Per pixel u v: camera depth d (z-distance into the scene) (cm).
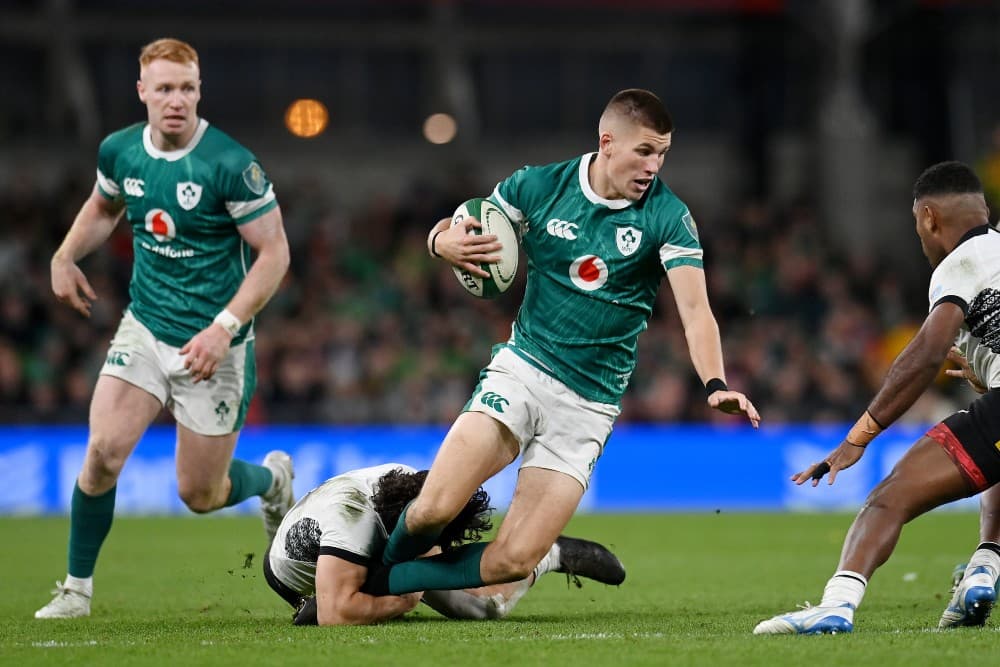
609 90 8725
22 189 7175
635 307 2164
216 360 2325
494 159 8531
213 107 8275
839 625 1958
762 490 5897
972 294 1992
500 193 2200
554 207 2153
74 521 2420
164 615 2436
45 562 3531
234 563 3531
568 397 2142
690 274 2072
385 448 5644
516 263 2161
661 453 5856
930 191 2069
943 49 8531
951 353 2223
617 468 5825
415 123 8550
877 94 8656
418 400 6034
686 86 8775
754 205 8075
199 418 2445
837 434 5984
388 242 7438
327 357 6225
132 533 4562
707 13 8606
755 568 3475
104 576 3209
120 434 2377
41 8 7894
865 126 8356
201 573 3275
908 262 8538
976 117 8638
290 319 6625
